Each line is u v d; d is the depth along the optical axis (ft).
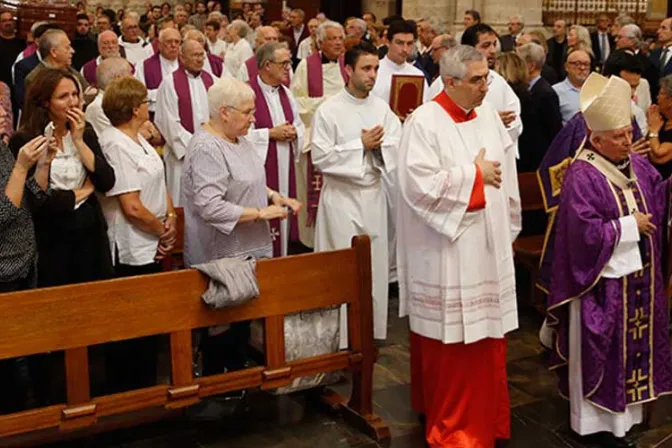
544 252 16.58
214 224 14.03
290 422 15.06
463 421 13.85
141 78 24.98
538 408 15.78
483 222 13.28
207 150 13.97
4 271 13.21
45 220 14.05
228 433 14.65
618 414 14.01
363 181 17.22
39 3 33.42
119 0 57.41
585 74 22.06
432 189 13.00
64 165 13.92
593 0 44.88
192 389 13.38
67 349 12.39
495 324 13.43
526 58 21.74
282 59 19.38
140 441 14.34
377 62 17.28
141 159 14.42
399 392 16.38
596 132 13.69
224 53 36.88
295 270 13.99
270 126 19.56
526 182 21.53
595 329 13.75
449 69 13.19
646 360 14.23
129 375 15.28
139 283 12.78
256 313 13.76
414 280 13.79
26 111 13.84
